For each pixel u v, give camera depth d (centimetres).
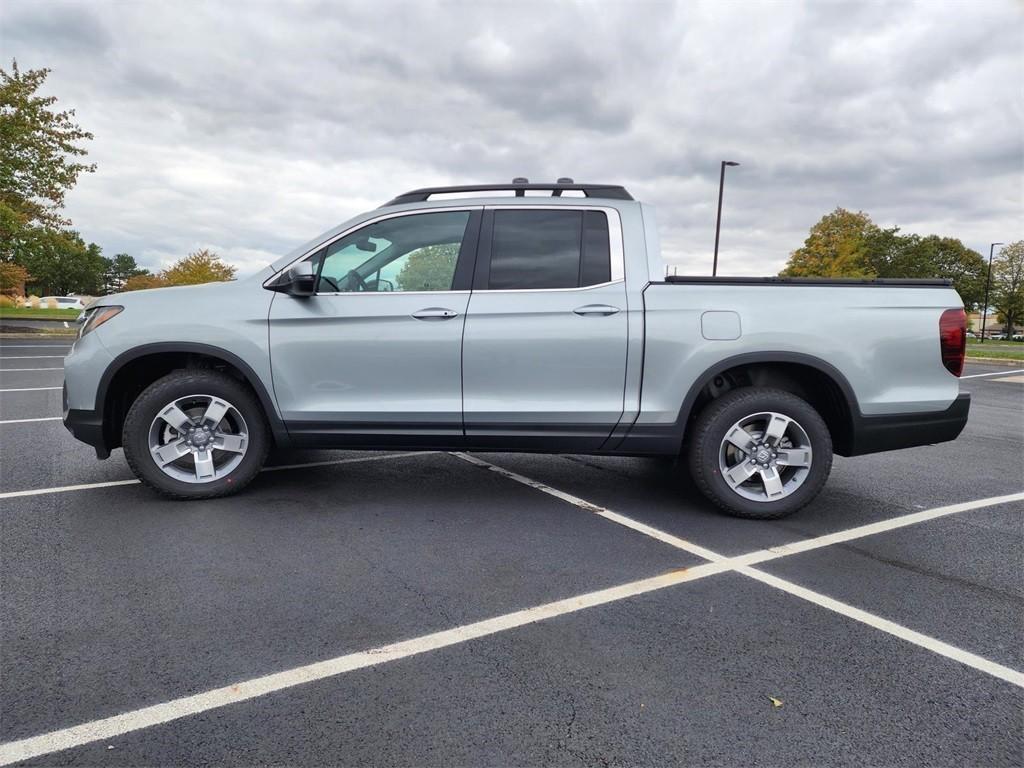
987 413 948
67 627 260
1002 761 192
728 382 431
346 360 406
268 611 278
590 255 408
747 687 228
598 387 400
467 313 399
